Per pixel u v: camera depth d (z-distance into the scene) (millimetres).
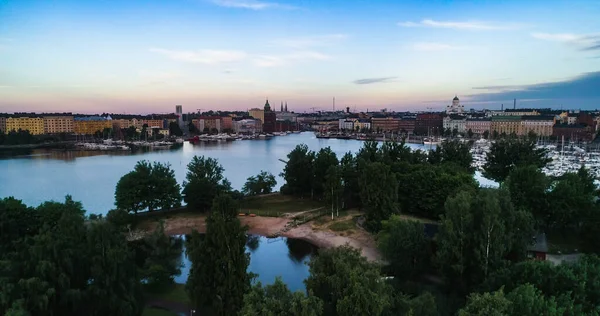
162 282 59531
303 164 120188
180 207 106250
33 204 114250
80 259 41688
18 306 32688
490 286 43406
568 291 35969
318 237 86188
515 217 58406
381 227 81375
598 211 69250
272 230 91562
